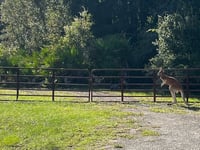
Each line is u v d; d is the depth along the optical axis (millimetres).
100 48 49469
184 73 39031
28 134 20203
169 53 42562
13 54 50469
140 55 50594
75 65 46625
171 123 21812
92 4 58469
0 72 41250
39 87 40969
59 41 49875
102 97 31875
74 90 35875
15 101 28859
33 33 56062
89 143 18234
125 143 18047
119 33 56031
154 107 26734
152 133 19578
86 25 49781
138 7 57438
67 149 17750
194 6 45562
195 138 18781
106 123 21516
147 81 47281
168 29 42906
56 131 20359
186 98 30094
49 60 46062
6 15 58656
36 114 23859
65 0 58156
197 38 42781
